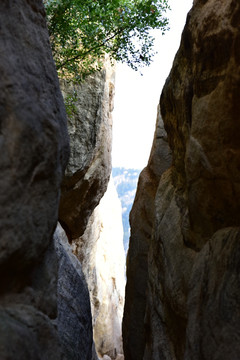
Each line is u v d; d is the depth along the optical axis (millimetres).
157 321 5539
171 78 5449
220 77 3760
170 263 5168
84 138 8820
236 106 3545
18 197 1973
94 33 6688
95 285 14812
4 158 1889
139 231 8516
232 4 3527
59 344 2371
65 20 6477
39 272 2275
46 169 2250
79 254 11844
